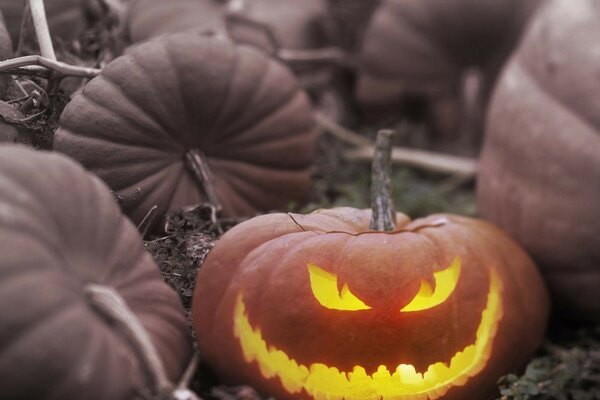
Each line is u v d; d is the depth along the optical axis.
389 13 1.72
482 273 1.18
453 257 1.17
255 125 1.30
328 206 1.42
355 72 1.76
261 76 1.30
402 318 1.13
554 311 1.38
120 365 1.02
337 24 1.75
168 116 1.23
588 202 1.29
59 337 0.98
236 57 1.29
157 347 1.07
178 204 1.26
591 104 1.30
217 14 1.56
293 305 1.11
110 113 1.20
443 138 1.78
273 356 1.13
